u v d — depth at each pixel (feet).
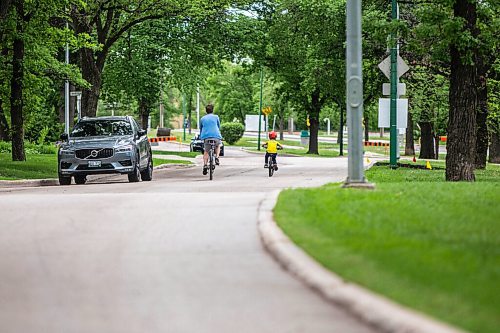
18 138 256.73
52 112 426.92
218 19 351.87
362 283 52.29
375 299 48.34
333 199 94.12
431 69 241.76
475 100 159.84
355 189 104.37
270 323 47.60
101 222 89.61
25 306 52.90
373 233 70.13
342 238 68.33
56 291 57.11
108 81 376.07
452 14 165.58
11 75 251.80
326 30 261.85
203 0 278.46
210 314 50.01
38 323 48.62
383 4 226.99
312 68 273.33
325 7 259.39
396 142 202.90
